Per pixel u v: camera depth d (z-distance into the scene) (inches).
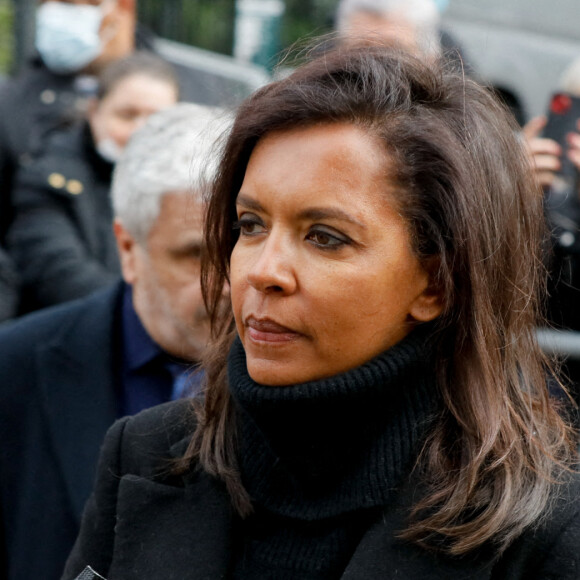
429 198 76.7
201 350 120.1
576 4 250.2
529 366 85.0
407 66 80.0
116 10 235.5
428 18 186.1
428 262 78.4
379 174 75.2
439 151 76.2
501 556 79.1
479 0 254.1
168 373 123.9
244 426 85.7
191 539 86.0
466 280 78.4
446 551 77.5
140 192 117.7
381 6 184.2
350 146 74.8
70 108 211.2
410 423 80.8
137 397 123.1
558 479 80.7
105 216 184.7
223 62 292.4
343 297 74.9
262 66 287.7
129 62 193.2
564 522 78.7
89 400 122.1
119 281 130.0
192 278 117.9
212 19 300.7
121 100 187.2
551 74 247.1
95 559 93.7
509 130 83.3
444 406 82.0
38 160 185.9
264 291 76.0
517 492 77.9
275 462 83.6
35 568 117.5
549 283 119.1
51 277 176.2
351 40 88.8
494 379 79.9
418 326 80.7
